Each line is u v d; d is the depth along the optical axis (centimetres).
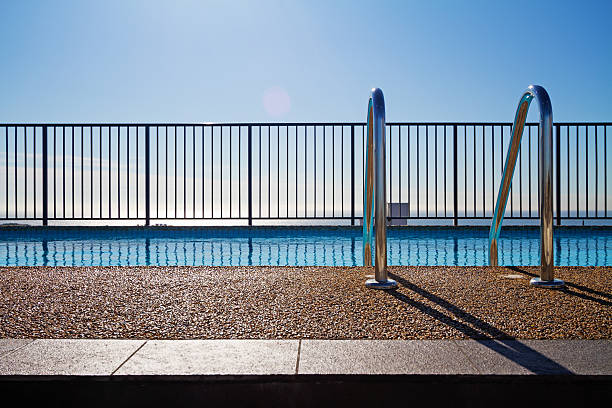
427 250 451
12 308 181
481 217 566
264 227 543
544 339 141
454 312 174
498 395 112
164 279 240
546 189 219
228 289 214
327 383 114
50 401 114
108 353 129
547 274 221
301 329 153
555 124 555
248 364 120
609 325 156
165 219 584
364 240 287
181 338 145
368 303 188
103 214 585
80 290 213
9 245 482
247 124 580
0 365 120
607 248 459
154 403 114
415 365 119
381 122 216
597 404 111
